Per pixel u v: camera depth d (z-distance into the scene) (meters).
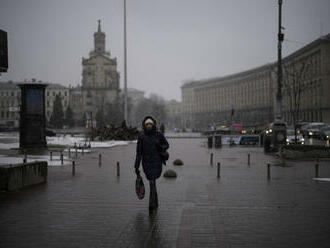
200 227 7.71
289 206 9.76
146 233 7.28
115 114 124.69
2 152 27.66
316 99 83.50
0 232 7.38
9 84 151.38
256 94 139.25
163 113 172.50
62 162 20.12
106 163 21.30
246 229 7.59
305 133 51.81
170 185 13.23
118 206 9.73
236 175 16.03
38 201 10.35
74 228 7.64
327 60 79.25
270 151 29.70
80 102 151.12
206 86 186.38
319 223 8.07
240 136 40.97
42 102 31.80
